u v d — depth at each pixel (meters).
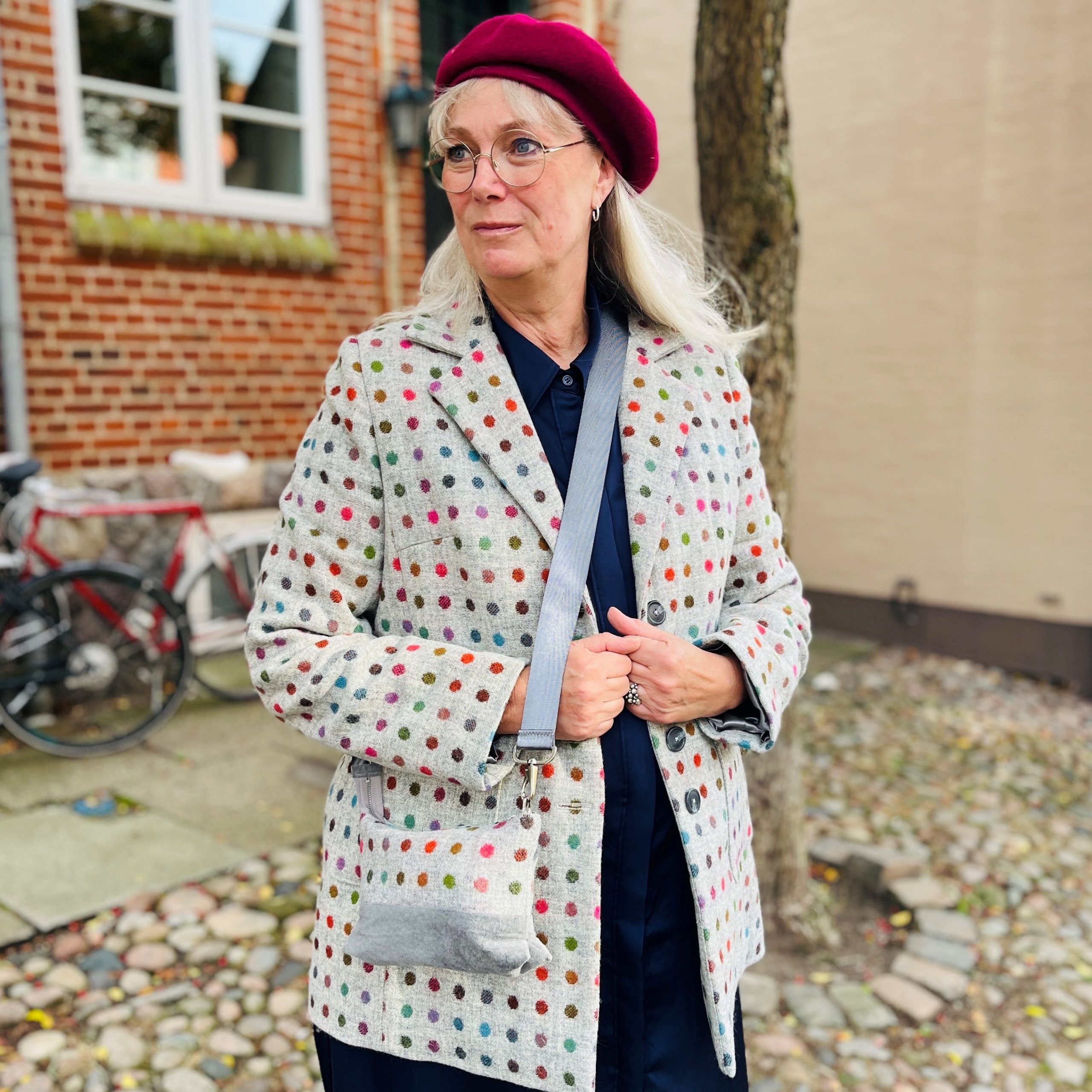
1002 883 3.10
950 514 5.38
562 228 1.14
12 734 4.05
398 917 1.05
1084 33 4.63
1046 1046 2.36
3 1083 2.11
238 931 2.72
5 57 4.04
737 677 1.17
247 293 4.84
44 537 4.27
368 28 5.16
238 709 4.46
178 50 4.62
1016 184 4.94
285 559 1.15
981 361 5.17
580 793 1.11
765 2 2.24
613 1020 1.15
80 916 2.73
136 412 4.56
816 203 5.67
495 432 1.13
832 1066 2.27
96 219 4.34
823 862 3.16
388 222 5.31
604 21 6.11
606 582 1.16
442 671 1.08
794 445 2.57
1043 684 5.09
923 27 5.14
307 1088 2.14
